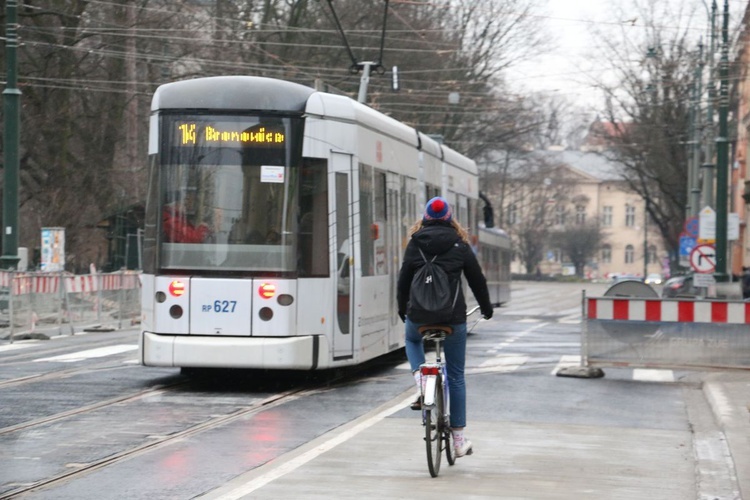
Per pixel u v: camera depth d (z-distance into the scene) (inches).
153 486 912.3
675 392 1637.6
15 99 2987.2
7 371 1823.3
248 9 4643.2
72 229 4480.8
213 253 1562.5
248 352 1536.7
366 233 1734.7
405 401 1475.1
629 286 2022.6
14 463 1015.6
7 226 2987.2
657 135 6186.0
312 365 1571.1
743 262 6766.7
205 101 1574.8
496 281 4554.6
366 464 1015.0
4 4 3939.5
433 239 954.1
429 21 5378.9
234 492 884.0
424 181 2186.3
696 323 1787.6
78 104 4507.9
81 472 973.8
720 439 1201.4
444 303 945.5
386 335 1846.7
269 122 1572.3
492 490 910.4
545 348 2407.7
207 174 1569.9
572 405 1465.3
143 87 4559.5
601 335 1813.5
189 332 1561.3
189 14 4512.8
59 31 4148.6
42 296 2807.6
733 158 7440.9
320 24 4864.7
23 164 4411.9
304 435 1184.8
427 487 916.0
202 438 1160.8
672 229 7037.4
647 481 965.8
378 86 4992.6
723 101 3841.0
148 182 1609.3
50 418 1294.3
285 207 1565.0
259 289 1550.2
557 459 1065.5
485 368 1936.5
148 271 1590.8
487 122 6058.1
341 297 1628.9
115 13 4269.2
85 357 2110.0
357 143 1688.0
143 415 1326.3
